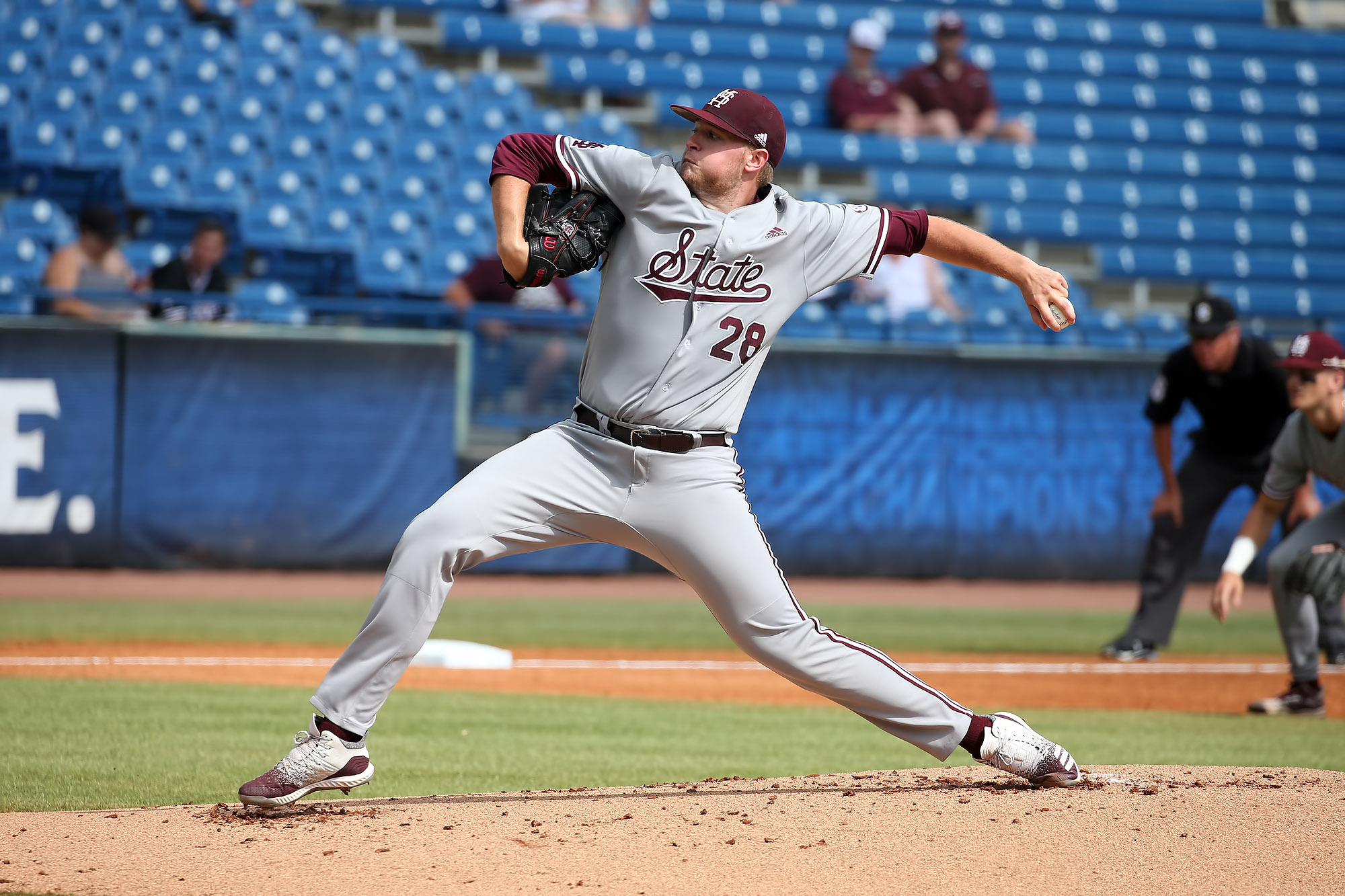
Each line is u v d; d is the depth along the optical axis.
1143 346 52.72
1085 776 13.47
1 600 35.94
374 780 15.14
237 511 41.38
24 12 59.50
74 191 53.66
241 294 46.09
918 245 12.30
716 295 11.64
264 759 16.39
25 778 14.95
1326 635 28.02
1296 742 19.48
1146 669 29.77
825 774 14.97
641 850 10.87
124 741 17.62
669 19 70.69
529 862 10.49
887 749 18.69
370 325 43.75
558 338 44.31
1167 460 30.22
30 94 57.03
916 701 12.59
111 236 44.66
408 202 55.47
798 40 69.94
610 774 15.87
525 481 11.82
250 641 30.42
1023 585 45.56
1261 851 10.82
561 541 12.23
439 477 42.91
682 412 11.79
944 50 66.19
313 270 51.44
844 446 44.59
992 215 62.72
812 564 44.44
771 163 11.77
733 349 11.82
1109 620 38.81
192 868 10.34
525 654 30.66
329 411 42.03
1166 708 24.28
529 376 44.16
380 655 11.80
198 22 60.50
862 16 73.00
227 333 41.16
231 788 14.48
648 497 11.93
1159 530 30.92
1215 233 64.56
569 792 13.56
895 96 65.88
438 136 58.62
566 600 41.31
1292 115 71.81
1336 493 44.28
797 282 11.94
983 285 58.09
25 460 39.72
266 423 41.56
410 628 11.73
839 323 51.59
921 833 11.37
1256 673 29.55
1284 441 21.48
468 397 43.53
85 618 33.12
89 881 10.03
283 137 56.69
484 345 43.81
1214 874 10.21
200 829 11.60
